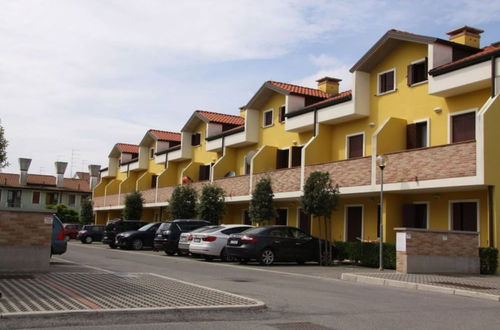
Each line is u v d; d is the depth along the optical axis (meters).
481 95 19.66
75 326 7.75
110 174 58.97
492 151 17.62
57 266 17.14
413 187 19.81
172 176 44.38
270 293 12.07
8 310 8.46
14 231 15.01
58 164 76.38
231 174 35.41
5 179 73.75
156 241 28.22
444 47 21.00
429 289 13.84
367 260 21.58
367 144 24.78
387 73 24.20
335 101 25.53
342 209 25.95
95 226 44.16
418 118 22.19
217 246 23.08
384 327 8.33
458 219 20.45
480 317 9.64
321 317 9.08
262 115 33.00
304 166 25.73
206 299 10.20
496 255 17.81
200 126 40.81
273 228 21.64
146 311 8.71
